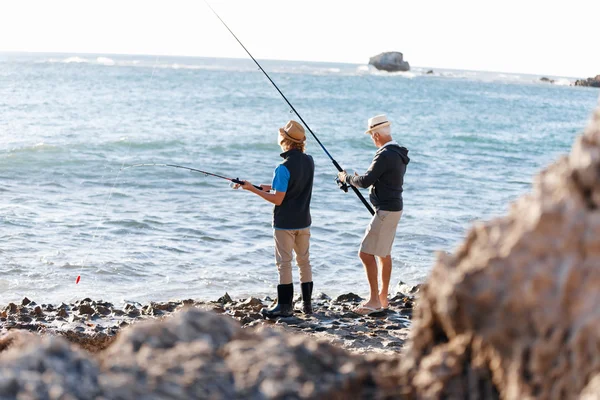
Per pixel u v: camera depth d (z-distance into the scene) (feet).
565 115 184.75
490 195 53.21
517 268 5.46
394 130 114.42
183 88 217.56
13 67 358.64
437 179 60.64
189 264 30.81
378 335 20.38
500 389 5.50
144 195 47.39
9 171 54.70
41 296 25.61
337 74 453.17
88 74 296.71
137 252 32.24
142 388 5.41
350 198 48.29
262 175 60.64
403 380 6.05
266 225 39.32
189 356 5.90
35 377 5.22
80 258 30.63
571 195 5.55
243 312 23.13
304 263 23.45
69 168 57.31
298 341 6.32
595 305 5.10
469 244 6.02
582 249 5.28
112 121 107.65
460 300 5.69
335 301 25.81
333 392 5.82
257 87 243.81
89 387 5.29
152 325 6.31
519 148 93.66
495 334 5.51
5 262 29.27
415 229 38.93
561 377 5.13
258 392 5.66
